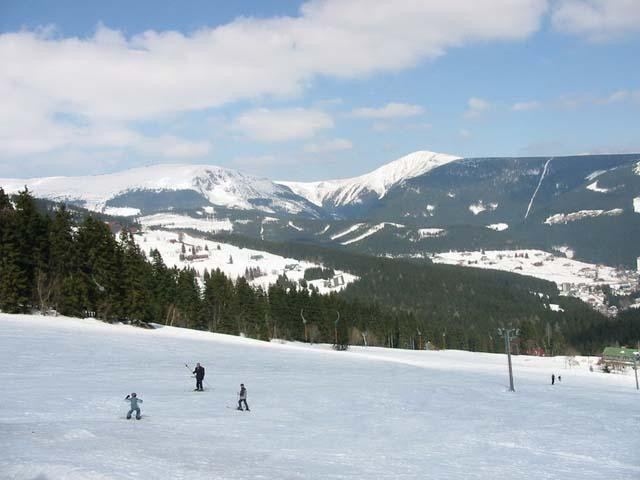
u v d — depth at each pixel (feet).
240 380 177.78
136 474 61.77
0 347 195.21
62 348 209.46
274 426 106.32
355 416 125.08
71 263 340.80
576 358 595.88
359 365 279.08
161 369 187.21
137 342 261.24
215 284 503.20
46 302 340.39
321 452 86.12
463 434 111.45
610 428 125.18
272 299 552.41
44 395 118.42
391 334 632.38
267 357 270.46
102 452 71.46
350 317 596.70
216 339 345.72
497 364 423.64
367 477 70.95
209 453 78.07
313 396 151.74
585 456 95.09
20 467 60.39
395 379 217.97
